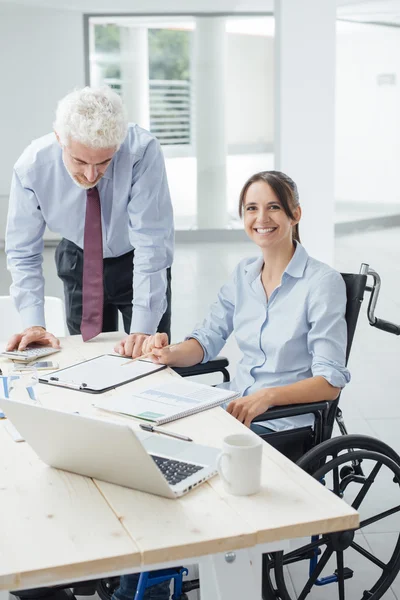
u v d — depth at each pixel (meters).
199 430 1.68
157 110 9.07
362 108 10.11
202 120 9.11
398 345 4.89
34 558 1.20
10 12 8.69
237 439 1.43
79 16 8.81
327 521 1.30
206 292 6.36
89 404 1.86
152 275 2.43
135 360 2.24
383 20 9.87
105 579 2.04
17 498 1.39
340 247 8.94
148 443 1.59
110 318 2.79
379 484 2.90
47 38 8.81
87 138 1.99
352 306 2.21
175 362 2.24
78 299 2.75
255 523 1.28
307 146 6.12
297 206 2.25
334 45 6.02
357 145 10.19
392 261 8.02
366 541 2.50
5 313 2.80
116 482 1.44
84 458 1.43
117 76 9.01
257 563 1.36
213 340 2.36
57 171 2.41
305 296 2.19
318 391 2.05
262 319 2.27
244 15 8.93
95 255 2.46
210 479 1.45
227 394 1.89
